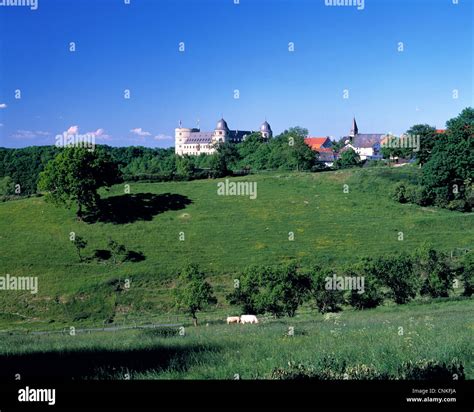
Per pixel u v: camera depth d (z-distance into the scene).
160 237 85.12
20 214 96.19
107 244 82.50
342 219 90.44
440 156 97.19
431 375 14.12
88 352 22.17
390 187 102.81
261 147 151.88
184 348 22.08
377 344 18.73
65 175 92.69
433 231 84.50
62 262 76.38
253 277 48.66
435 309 42.66
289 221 90.00
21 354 22.30
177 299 47.97
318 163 138.88
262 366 16.30
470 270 54.31
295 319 42.28
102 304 63.66
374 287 48.53
